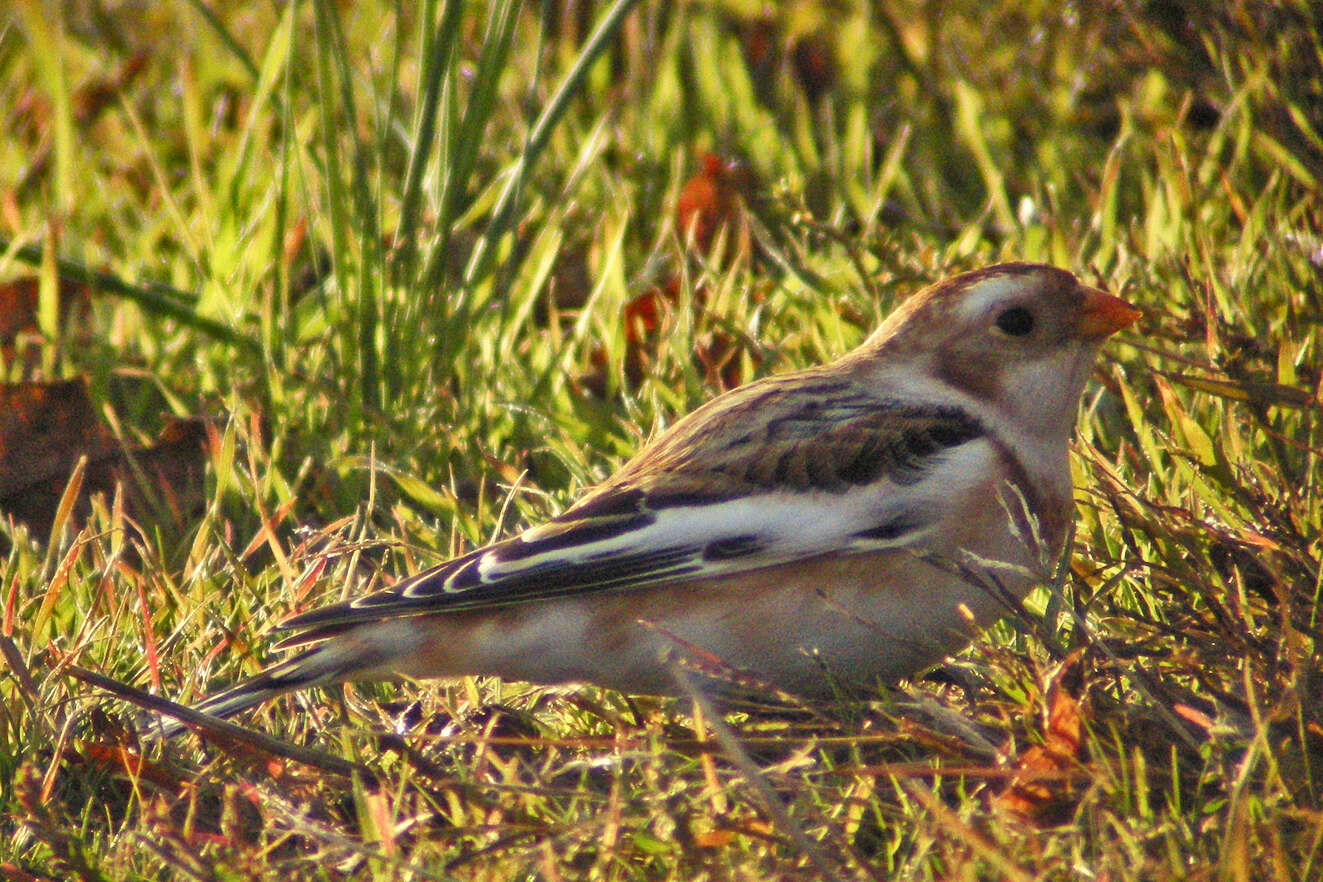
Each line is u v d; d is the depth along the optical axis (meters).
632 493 6.57
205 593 7.40
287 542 8.33
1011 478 6.71
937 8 11.98
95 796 6.30
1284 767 5.56
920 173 11.55
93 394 9.37
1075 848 5.05
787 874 5.06
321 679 6.48
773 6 13.14
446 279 9.83
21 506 8.66
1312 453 7.04
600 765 5.83
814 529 6.42
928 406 6.83
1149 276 9.09
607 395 9.57
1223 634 6.20
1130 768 5.55
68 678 6.50
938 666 6.95
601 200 11.48
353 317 9.40
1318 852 5.01
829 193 11.55
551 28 13.42
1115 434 8.39
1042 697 5.80
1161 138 10.41
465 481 8.80
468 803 5.70
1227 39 10.19
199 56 13.38
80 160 12.39
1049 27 11.52
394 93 9.59
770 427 6.70
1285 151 9.77
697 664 6.48
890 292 9.48
